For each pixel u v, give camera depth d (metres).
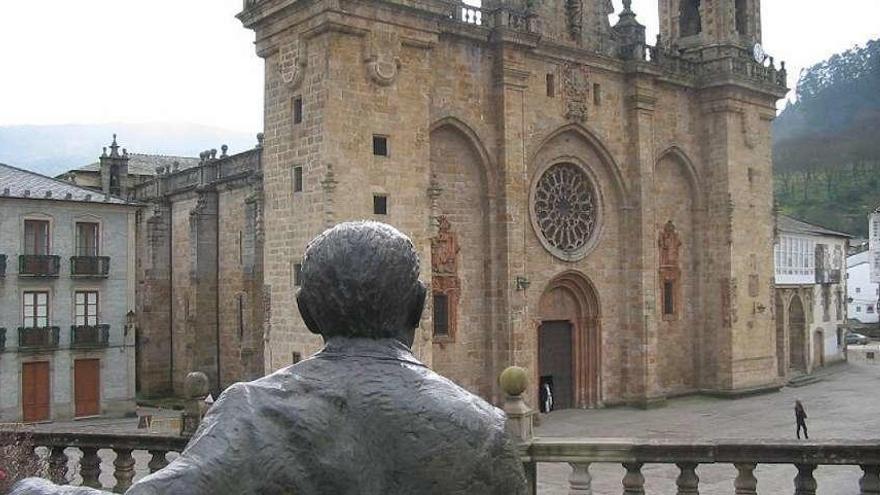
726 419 49.09
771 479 30.02
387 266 3.83
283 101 41.56
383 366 3.71
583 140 53.12
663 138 57.78
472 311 47.03
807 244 84.06
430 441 3.52
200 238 58.94
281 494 3.35
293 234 40.72
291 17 40.53
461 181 47.00
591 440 12.84
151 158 86.56
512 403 13.41
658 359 57.47
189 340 58.50
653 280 54.78
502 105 47.31
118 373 52.72
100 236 52.47
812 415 50.94
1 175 51.59
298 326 40.09
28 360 49.19
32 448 14.10
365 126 39.94
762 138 62.81
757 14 63.22
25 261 49.12
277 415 3.45
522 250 47.59
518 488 3.64
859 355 96.88
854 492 27.61
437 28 42.62
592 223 54.00
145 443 13.62
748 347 60.44
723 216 59.69
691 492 11.90
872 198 165.88
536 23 48.38
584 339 53.66
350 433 3.53
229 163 58.09
